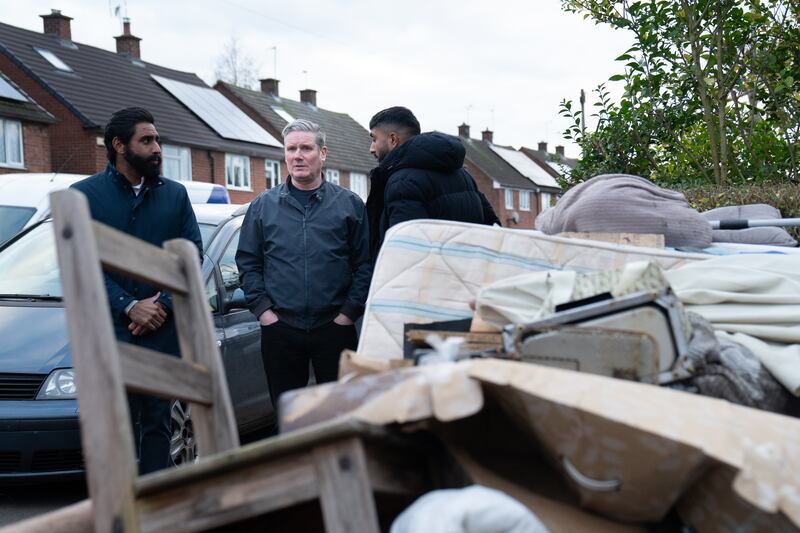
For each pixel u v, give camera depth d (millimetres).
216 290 6488
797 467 2158
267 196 5387
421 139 5016
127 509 2078
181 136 39188
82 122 34625
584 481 2287
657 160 10445
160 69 44594
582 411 2131
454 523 2117
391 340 3707
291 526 2492
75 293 2174
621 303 2682
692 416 2189
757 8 9633
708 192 8883
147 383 2449
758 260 3617
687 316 2793
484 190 64812
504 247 3828
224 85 47938
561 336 2621
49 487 6047
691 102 9938
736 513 2287
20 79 35375
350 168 50844
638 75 9938
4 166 32688
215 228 6949
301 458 2096
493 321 3154
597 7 9695
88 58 39812
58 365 5543
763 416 2299
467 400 2174
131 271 2494
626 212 4629
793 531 2199
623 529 2438
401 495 2395
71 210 2201
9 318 5898
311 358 5281
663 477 2199
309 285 5195
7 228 9266
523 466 2584
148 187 4879
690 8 9422
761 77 9828
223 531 2447
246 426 6594
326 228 5262
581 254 3787
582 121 10320
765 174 9602
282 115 49688
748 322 3342
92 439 2113
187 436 6082
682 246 4613
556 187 72375
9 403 5402
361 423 2072
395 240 3896
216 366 2826
